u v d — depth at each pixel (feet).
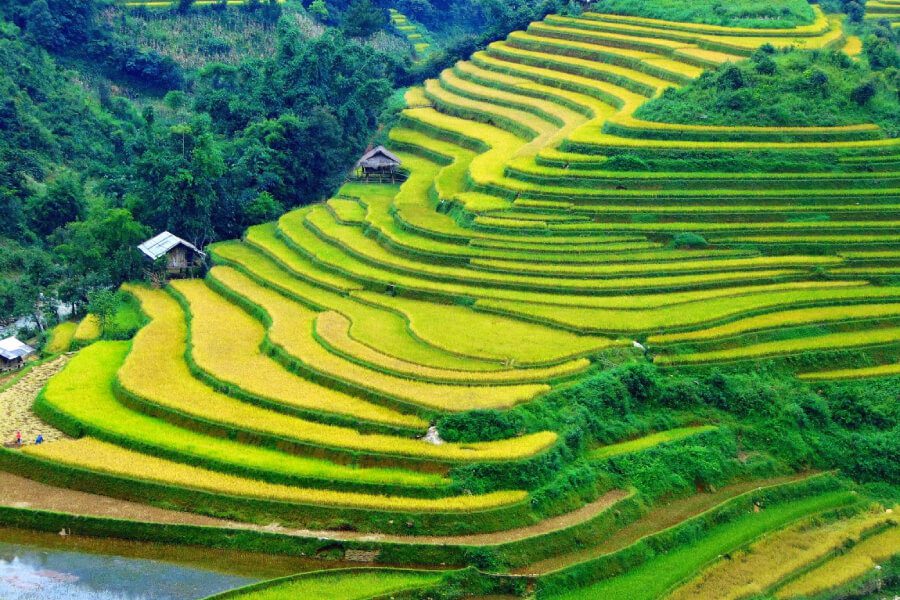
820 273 247.70
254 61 407.23
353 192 331.57
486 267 249.34
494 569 151.02
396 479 162.30
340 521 155.22
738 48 364.99
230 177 326.85
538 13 463.42
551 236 261.24
